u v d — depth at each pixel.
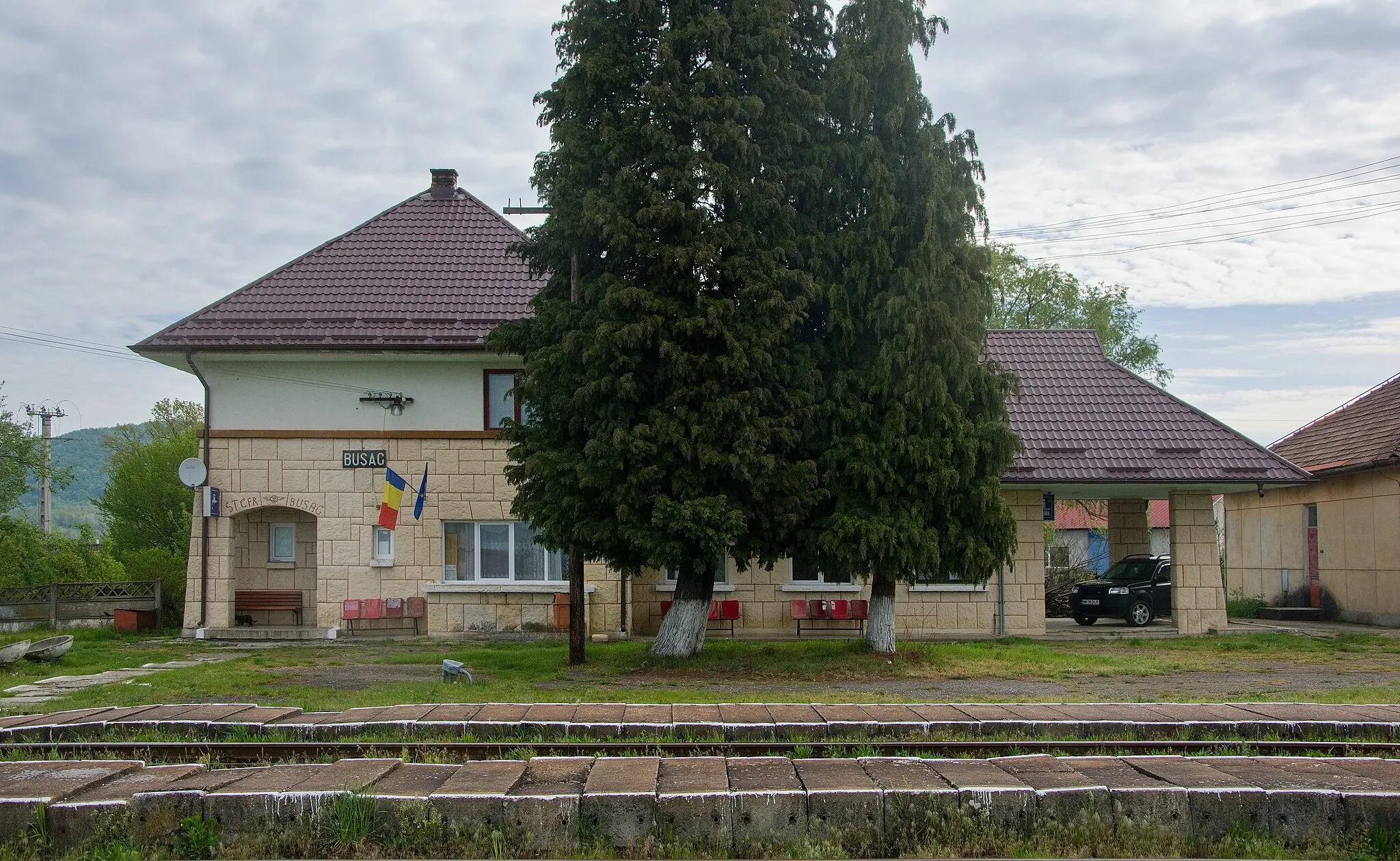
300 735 11.34
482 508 23.95
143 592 25.88
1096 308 44.53
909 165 18.42
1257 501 34.25
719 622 24.45
